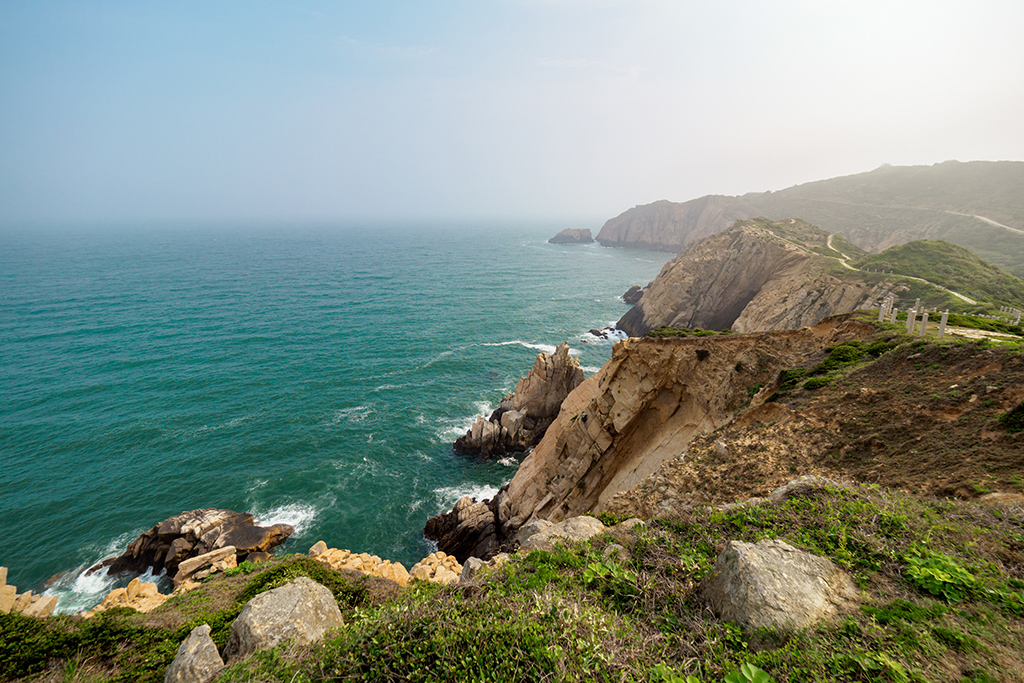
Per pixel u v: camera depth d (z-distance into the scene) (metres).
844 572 6.95
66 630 10.09
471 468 42.81
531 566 8.49
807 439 17.19
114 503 35.81
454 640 5.56
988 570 6.68
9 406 50.12
